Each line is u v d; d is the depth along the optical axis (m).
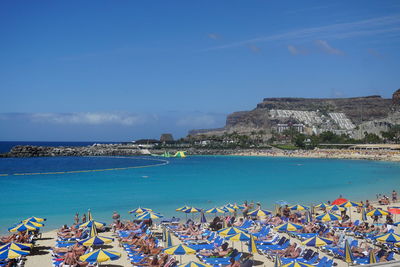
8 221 38.38
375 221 38.56
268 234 29.91
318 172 107.75
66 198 54.06
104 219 39.84
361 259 24.19
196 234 30.95
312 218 36.28
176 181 79.19
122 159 187.25
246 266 21.34
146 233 29.83
